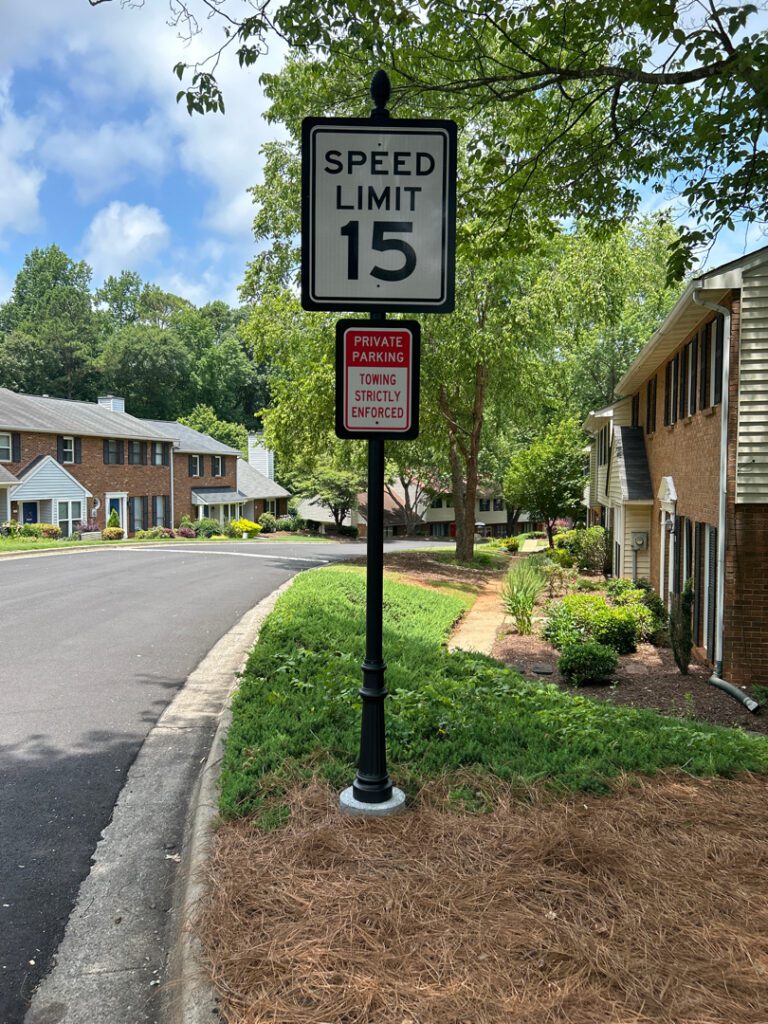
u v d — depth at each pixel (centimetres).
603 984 270
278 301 2245
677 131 804
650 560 1744
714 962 282
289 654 786
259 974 277
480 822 395
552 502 3169
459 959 282
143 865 408
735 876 347
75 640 973
